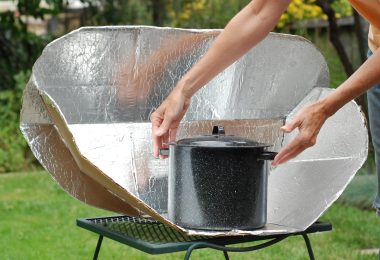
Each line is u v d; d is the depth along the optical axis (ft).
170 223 6.44
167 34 7.54
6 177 25.16
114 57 7.53
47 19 37.37
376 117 7.91
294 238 15.57
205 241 6.52
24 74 29.96
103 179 6.72
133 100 7.89
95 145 7.75
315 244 14.96
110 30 7.32
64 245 15.43
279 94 8.50
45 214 18.89
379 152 8.01
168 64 7.79
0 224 17.65
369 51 8.04
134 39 7.47
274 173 8.02
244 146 6.74
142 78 7.78
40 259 14.30
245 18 6.81
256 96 8.41
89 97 7.66
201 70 6.95
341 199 19.11
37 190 22.52
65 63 7.32
